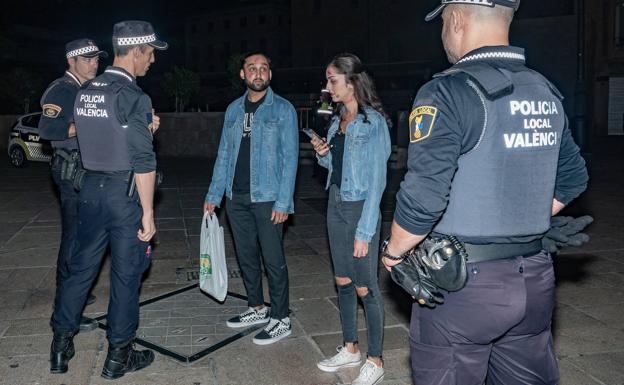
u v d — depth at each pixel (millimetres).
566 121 2189
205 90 23406
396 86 32500
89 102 3336
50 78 32125
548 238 2107
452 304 2037
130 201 3406
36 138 14602
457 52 2115
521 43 22500
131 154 3316
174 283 5402
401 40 36312
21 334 4180
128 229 3422
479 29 2041
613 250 6453
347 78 3240
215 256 4043
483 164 1940
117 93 3285
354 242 3238
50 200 9930
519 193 1976
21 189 11156
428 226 1909
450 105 1896
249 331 4219
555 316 4527
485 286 1994
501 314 1999
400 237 1961
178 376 3566
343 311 3619
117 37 3416
